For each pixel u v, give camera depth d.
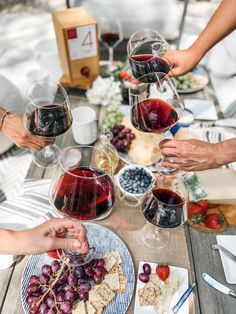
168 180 0.91
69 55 1.42
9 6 3.57
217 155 0.92
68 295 0.78
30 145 1.09
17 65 2.60
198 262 0.90
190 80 1.49
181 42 2.13
